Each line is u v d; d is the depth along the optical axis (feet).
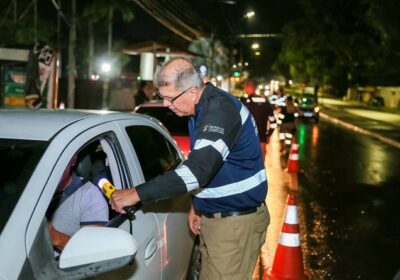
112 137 10.17
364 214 27.86
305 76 244.01
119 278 8.70
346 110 151.12
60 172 8.06
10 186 7.66
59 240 9.39
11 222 7.12
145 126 12.43
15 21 53.93
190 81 9.66
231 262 10.53
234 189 10.21
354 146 63.41
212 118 9.48
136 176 10.42
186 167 8.98
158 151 12.71
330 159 49.75
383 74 164.14
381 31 114.62
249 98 31.68
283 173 39.70
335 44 167.43
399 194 33.65
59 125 9.10
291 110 48.57
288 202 17.16
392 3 101.96
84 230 7.50
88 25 93.86
